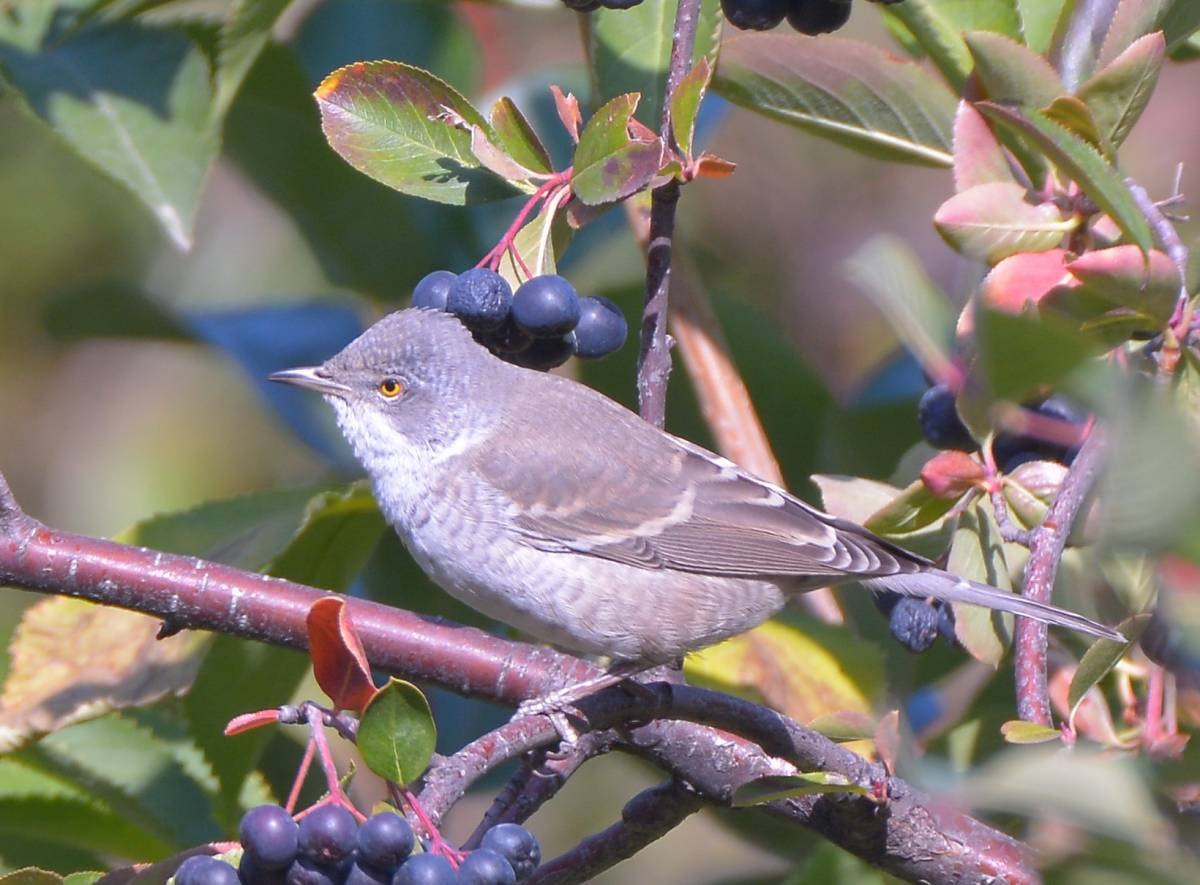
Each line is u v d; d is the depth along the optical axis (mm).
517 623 10102
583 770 14422
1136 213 7844
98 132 9750
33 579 8344
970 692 11336
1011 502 8805
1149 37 8586
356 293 12367
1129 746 8672
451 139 8672
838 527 9461
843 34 15828
